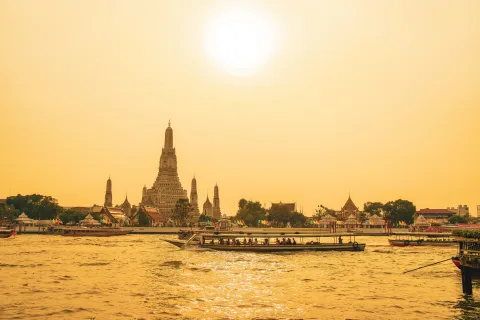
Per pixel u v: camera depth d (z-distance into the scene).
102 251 92.88
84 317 35.97
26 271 60.50
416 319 35.81
